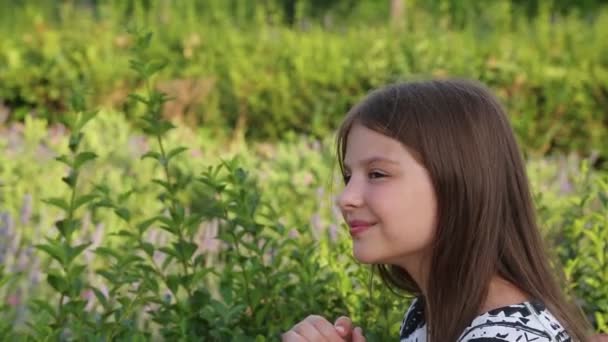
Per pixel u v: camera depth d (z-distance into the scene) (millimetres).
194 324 2484
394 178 1746
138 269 2740
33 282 3871
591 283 2801
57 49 8828
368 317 2650
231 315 2381
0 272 2568
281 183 5445
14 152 6328
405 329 2051
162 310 2699
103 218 5020
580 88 8500
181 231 2607
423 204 1749
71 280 2404
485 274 1760
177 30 9625
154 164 5949
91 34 9531
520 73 8570
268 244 2859
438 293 1780
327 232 4297
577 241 3025
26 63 8812
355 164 1789
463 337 1708
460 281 1759
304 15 16953
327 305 2713
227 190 2635
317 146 6773
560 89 8508
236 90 8633
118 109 8641
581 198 3275
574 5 16781
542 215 3289
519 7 16406
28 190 5617
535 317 1703
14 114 8953
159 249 2572
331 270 2871
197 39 9133
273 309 2621
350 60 8750
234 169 2641
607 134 8578
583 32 9641
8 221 4445
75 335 2342
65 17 10586
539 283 1812
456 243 1760
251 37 9555
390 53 8852
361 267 2807
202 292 2498
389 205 1737
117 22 10945
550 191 5332
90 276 3949
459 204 1762
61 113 8844
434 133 1758
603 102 8523
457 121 1783
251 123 8750
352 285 2822
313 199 5133
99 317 2707
